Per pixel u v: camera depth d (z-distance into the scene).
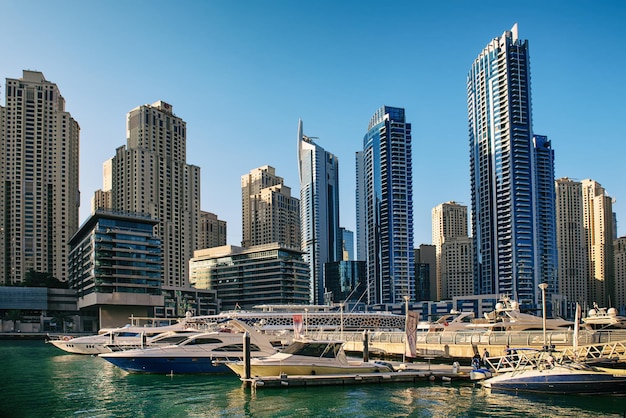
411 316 69.12
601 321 80.81
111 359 69.81
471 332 77.88
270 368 57.84
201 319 164.12
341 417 44.12
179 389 58.22
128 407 49.12
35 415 46.22
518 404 47.72
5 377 70.94
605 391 49.41
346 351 100.94
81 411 47.72
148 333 116.19
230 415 45.31
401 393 53.34
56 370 79.44
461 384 58.09
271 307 175.25
